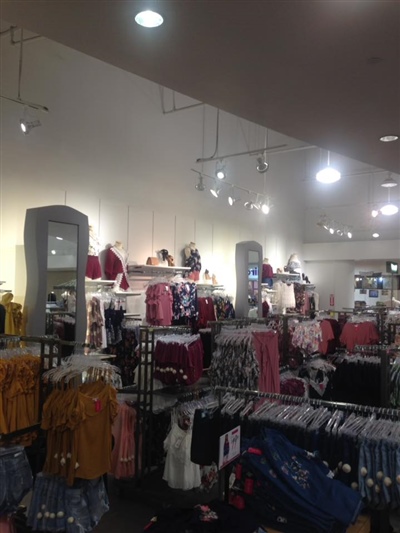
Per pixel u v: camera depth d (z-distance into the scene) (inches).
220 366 181.6
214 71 127.9
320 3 96.8
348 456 102.0
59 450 112.0
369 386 201.0
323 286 540.4
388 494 96.4
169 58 121.3
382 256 494.6
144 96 331.6
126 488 167.0
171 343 186.2
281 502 95.0
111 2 97.7
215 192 339.6
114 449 169.3
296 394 204.5
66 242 229.5
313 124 165.6
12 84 247.0
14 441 116.3
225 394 127.0
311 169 539.5
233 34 109.2
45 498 114.7
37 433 121.7
